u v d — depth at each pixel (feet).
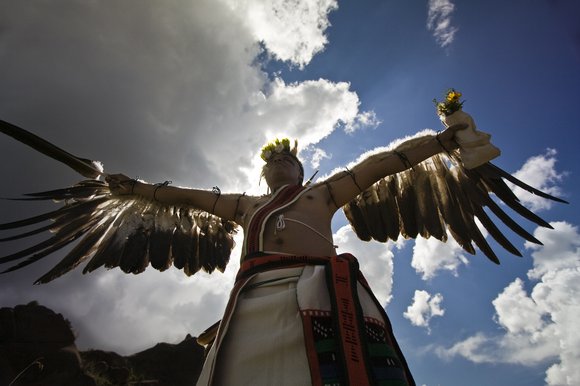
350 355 5.12
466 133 8.00
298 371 5.26
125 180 9.52
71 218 8.96
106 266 9.20
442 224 9.30
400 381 5.45
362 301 6.19
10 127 8.13
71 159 8.85
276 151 10.11
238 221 9.18
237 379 5.42
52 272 8.55
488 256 8.81
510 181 8.02
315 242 7.55
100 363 114.21
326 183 8.69
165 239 10.02
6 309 102.12
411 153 8.38
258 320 5.87
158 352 135.23
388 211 9.96
